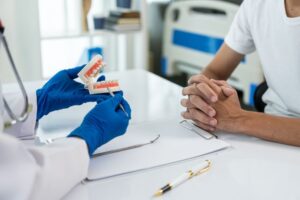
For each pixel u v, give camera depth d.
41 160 0.56
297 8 1.02
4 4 2.05
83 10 2.39
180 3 2.87
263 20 1.09
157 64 3.35
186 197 0.62
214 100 0.89
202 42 2.69
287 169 0.73
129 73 1.45
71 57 2.56
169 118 1.00
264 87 1.24
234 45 1.21
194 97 0.93
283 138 0.84
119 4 2.61
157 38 3.32
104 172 0.69
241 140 0.87
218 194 0.63
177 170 0.71
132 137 0.85
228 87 0.95
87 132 0.68
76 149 0.63
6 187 0.51
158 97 1.18
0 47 0.63
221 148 0.81
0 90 0.66
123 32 2.53
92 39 2.60
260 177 0.69
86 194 0.63
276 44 1.05
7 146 0.51
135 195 0.63
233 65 1.25
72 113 1.01
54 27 2.41
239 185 0.66
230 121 0.89
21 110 0.74
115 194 0.63
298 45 1.01
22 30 2.15
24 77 2.21
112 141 0.82
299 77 1.02
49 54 2.48
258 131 0.86
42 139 0.84
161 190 0.63
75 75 0.95
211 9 2.71
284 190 0.65
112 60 2.82
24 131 0.82
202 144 0.83
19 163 0.53
